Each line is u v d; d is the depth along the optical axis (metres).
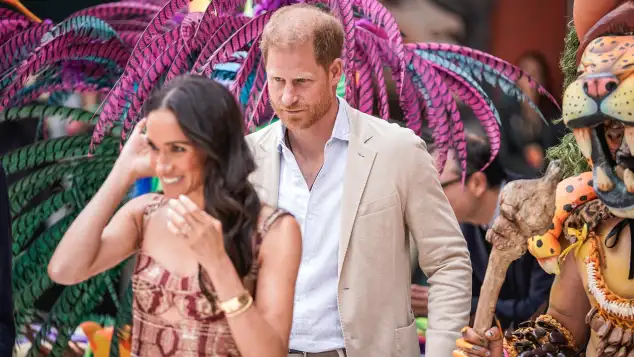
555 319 4.70
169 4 4.70
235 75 5.05
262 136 4.95
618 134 3.97
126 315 4.79
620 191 3.99
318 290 4.76
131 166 3.76
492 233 4.21
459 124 4.91
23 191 4.76
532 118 6.98
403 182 4.77
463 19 7.33
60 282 3.68
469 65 4.99
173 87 3.37
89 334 5.60
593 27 4.05
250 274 3.50
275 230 3.53
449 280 4.77
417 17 7.32
